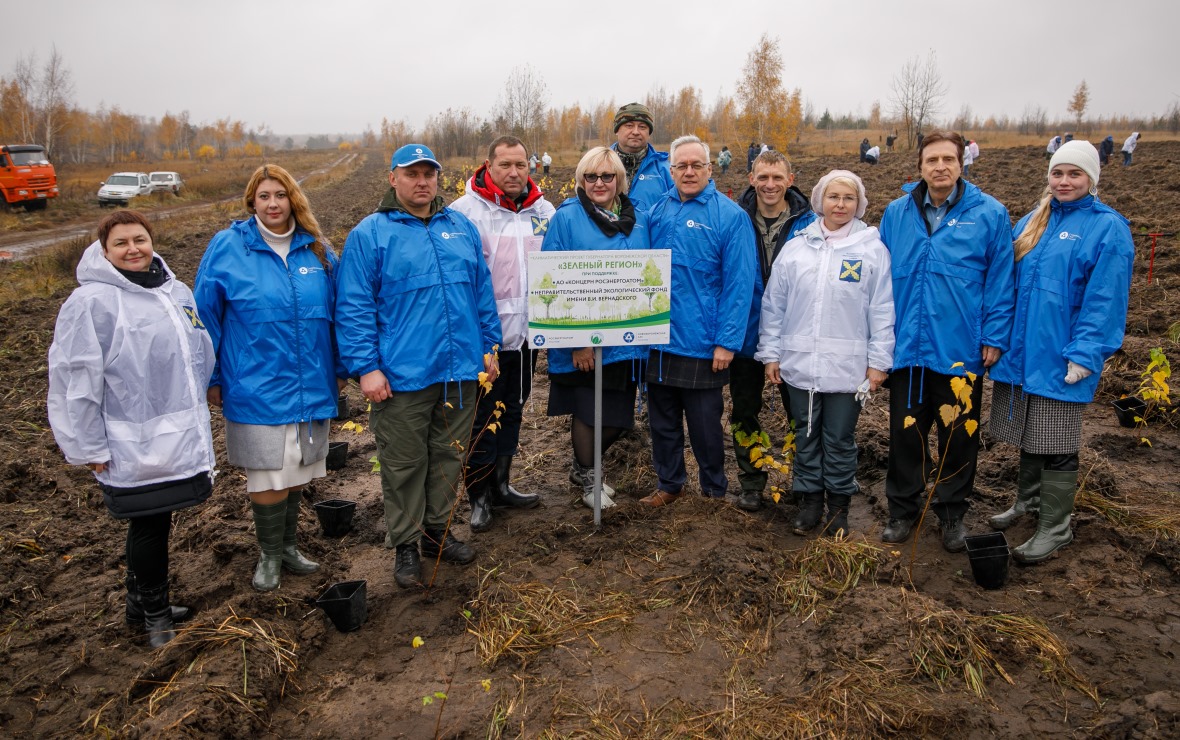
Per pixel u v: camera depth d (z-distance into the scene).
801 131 75.44
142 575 3.45
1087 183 3.67
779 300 4.21
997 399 4.03
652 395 4.38
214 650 3.18
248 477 3.65
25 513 4.92
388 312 3.73
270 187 3.51
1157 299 9.05
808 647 3.16
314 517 4.75
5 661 3.45
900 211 3.97
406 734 2.81
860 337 4.02
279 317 3.52
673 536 4.03
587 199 4.15
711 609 3.44
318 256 3.74
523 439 6.06
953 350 3.83
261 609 3.50
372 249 3.68
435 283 3.72
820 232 4.07
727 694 2.92
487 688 2.86
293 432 3.65
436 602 3.74
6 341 9.27
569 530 4.25
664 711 2.85
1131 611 3.36
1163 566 3.75
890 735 2.69
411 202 3.73
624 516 4.38
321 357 3.70
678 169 4.11
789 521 4.49
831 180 3.97
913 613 3.21
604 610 3.47
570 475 5.09
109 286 3.15
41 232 22.45
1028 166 25.92
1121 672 2.99
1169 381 6.58
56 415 3.10
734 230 4.04
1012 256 3.82
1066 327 3.69
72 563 4.31
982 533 4.23
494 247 4.37
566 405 4.56
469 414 4.00
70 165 60.78
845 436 4.13
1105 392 6.53
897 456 4.10
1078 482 4.53
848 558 3.70
